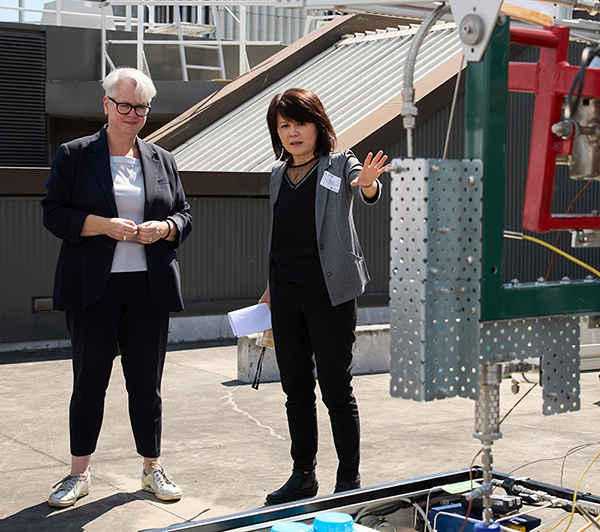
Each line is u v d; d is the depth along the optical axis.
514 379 2.14
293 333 3.29
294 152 3.20
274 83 11.23
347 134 8.40
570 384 2.01
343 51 11.29
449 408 5.14
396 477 3.66
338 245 3.14
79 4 13.73
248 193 8.00
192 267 7.99
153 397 3.44
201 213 7.99
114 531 3.01
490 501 2.04
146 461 3.47
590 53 1.91
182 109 12.09
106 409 5.05
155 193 3.42
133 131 3.36
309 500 2.35
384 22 11.77
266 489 3.52
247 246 8.24
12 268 7.28
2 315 7.26
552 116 1.95
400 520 2.47
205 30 14.30
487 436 1.97
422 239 1.74
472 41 1.75
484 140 1.75
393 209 1.82
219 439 4.36
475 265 1.78
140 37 11.27
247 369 5.95
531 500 2.49
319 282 3.15
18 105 11.55
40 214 7.36
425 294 1.75
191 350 7.50
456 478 2.64
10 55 11.44
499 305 1.80
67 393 5.55
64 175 3.34
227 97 10.94
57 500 3.27
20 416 4.88
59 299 3.30
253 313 3.61
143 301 3.39
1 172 7.09
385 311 8.79
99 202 3.30
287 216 3.23
